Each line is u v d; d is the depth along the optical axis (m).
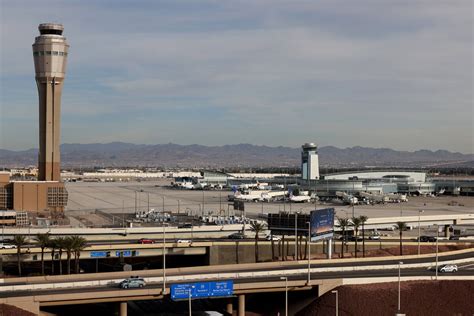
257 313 169.75
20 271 190.75
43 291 152.75
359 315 157.38
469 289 171.62
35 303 145.12
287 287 159.75
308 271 167.75
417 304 162.75
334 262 198.50
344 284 169.38
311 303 168.62
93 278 168.12
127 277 170.38
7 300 143.12
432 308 162.50
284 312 169.38
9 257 197.88
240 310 163.50
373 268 187.62
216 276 169.62
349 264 195.75
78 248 188.00
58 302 147.00
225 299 171.62
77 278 167.75
